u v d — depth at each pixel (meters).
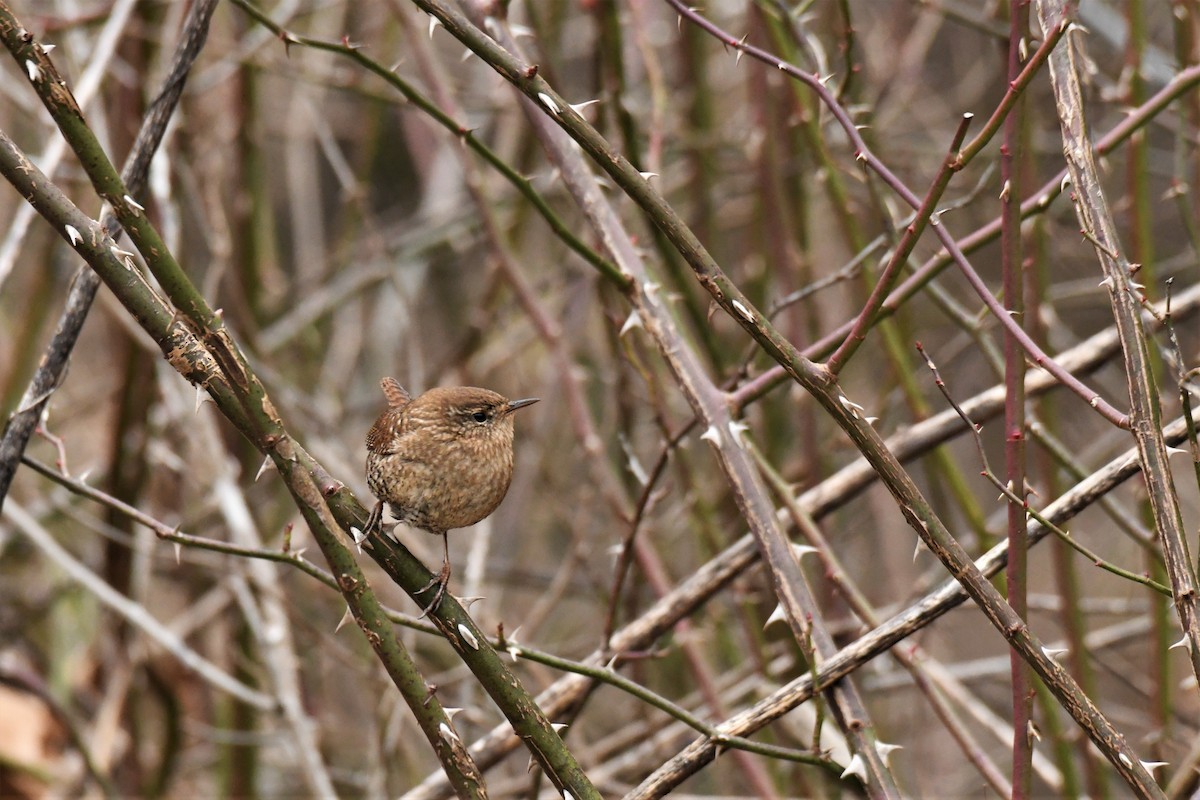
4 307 14.20
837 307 13.21
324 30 14.00
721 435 6.52
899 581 11.58
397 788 12.34
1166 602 7.44
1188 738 10.21
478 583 10.10
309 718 10.84
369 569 11.91
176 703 11.28
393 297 15.37
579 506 12.48
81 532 14.12
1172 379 8.66
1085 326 16.50
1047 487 8.12
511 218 14.10
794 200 10.87
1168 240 16.00
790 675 9.67
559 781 5.12
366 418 14.20
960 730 6.82
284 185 17.92
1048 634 14.59
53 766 11.35
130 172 6.19
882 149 10.80
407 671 4.84
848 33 7.08
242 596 9.92
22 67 4.26
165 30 11.68
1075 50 5.45
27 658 13.12
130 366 10.98
